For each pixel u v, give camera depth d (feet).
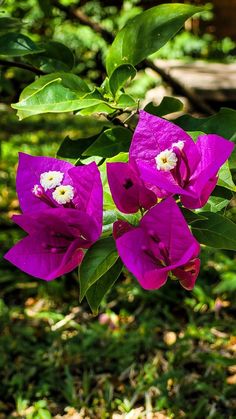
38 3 3.06
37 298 5.76
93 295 1.30
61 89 1.36
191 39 14.14
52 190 1.28
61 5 3.07
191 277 1.22
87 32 11.44
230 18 15.34
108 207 1.30
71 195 1.22
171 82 3.07
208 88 5.99
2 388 4.57
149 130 1.28
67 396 4.42
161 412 4.31
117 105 1.45
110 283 1.30
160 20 1.48
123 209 1.25
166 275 1.19
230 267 5.82
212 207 1.35
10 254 1.24
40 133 10.98
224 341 5.11
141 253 1.18
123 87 1.54
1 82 2.42
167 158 1.22
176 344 4.97
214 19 15.37
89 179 1.23
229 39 14.76
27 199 1.30
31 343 5.14
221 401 4.41
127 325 5.35
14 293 5.87
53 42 1.76
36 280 5.93
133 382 4.63
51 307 5.65
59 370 4.78
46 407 4.40
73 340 5.09
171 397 4.44
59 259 1.24
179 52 14.10
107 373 4.75
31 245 1.24
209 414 4.23
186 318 5.48
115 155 1.44
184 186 1.25
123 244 1.17
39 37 3.53
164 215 1.19
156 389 4.47
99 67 2.57
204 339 5.10
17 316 5.49
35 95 1.35
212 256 5.95
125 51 1.48
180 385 4.49
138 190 1.25
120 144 1.45
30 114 1.35
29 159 1.31
